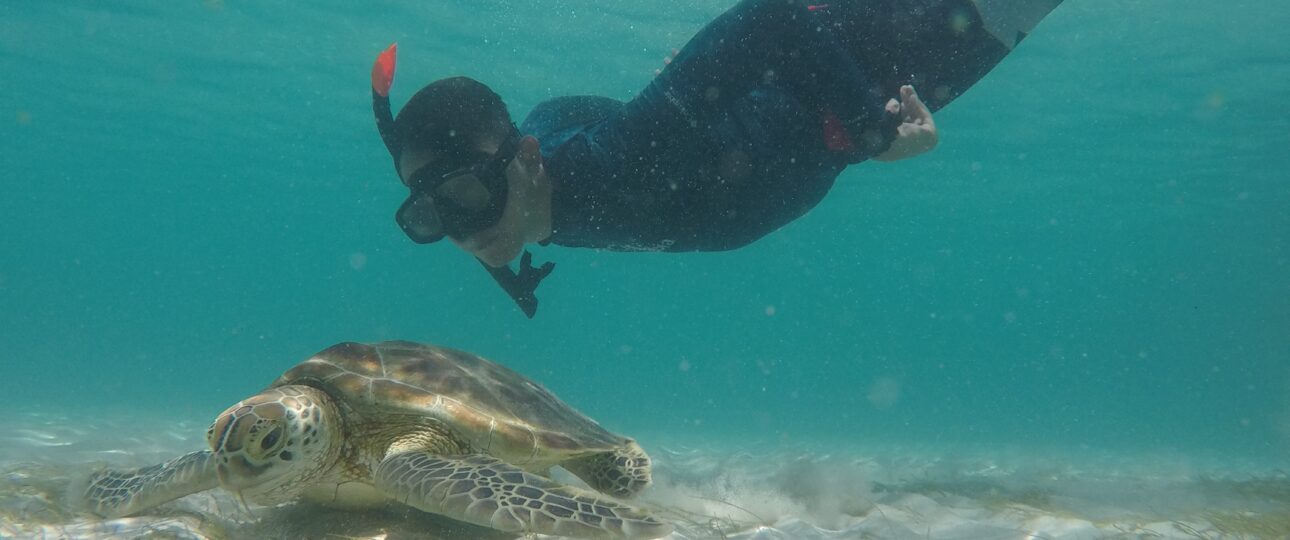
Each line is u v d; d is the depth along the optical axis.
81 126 27.59
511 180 3.18
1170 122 21.69
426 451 3.12
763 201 3.69
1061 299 78.88
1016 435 29.64
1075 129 22.42
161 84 22.11
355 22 17.41
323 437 2.97
